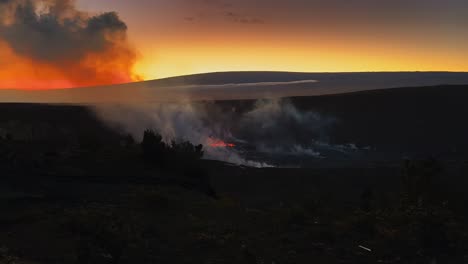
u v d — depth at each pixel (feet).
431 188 52.21
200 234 34.94
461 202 52.54
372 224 37.29
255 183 86.28
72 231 34.04
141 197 46.37
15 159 58.39
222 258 29.78
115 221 34.53
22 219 37.73
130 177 57.62
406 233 35.35
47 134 141.38
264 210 46.91
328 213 44.91
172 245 32.19
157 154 67.41
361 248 32.42
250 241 33.71
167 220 39.06
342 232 36.40
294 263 29.07
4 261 26.76
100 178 55.77
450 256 30.81
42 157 61.67
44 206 42.57
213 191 66.39
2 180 50.34
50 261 28.02
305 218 40.63
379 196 59.82
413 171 52.34
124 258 28.81
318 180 91.20
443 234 33.99
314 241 34.01
